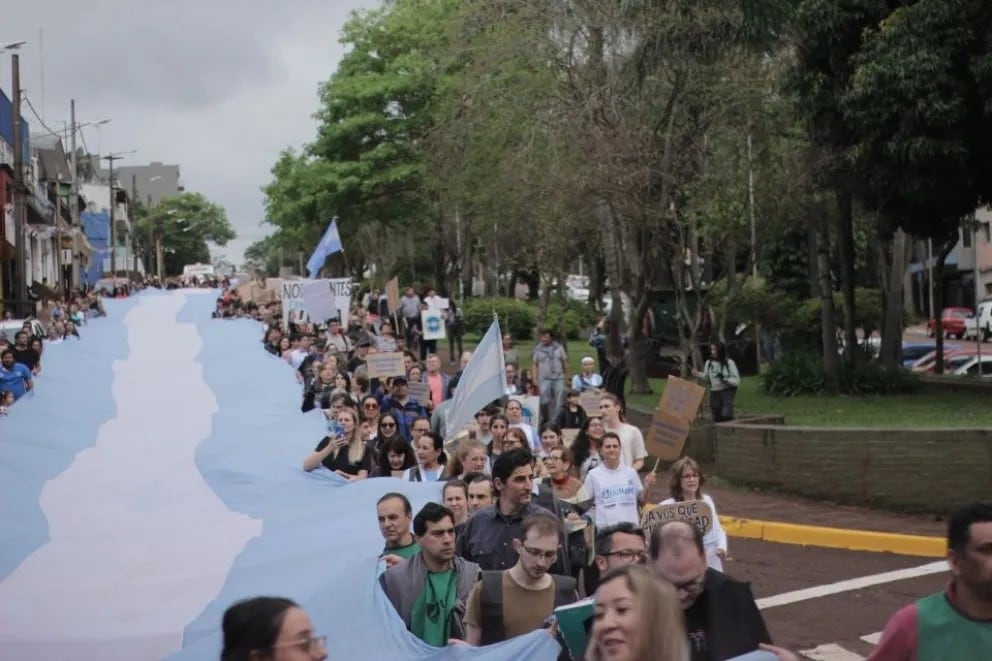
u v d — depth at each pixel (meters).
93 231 106.25
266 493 13.70
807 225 32.59
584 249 37.22
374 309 46.41
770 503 18.67
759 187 24.89
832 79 24.23
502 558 9.12
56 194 59.44
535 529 7.66
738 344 33.41
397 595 8.31
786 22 23.50
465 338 50.22
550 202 27.02
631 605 4.72
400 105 43.84
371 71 44.72
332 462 14.22
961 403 23.47
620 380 23.16
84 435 17.80
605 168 23.55
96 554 11.50
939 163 23.28
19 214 41.16
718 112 24.11
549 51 25.22
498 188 30.78
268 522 12.31
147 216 153.38
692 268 26.48
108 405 20.50
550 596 7.80
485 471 11.44
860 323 36.84
